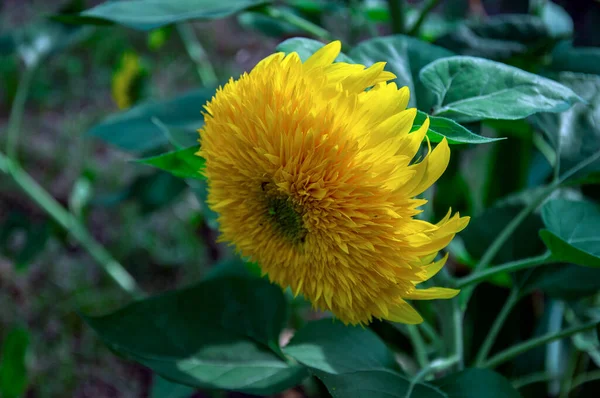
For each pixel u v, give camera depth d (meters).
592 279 0.59
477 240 0.63
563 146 0.57
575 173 0.55
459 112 0.49
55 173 1.33
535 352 0.71
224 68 1.56
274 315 0.58
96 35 1.64
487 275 0.53
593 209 0.54
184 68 1.57
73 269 1.14
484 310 0.73
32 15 1.72
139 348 0.54
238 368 0.55
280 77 0.46
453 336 0.57
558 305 0.72
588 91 0.58
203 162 0.53
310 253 0.48
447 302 0.56
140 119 0.77
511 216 0.63
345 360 0.53
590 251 0.52
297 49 0.50
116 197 0.94
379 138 0.45
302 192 0.46
